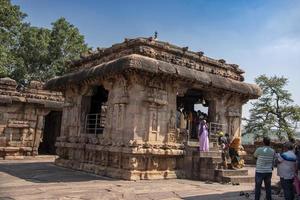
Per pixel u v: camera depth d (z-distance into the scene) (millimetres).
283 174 8430
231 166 14398
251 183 13562
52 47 34000
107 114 14531
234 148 14586
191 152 14539
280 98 35219
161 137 14000
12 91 21906
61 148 17672
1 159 21031
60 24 34844
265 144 8758
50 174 13758
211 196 9844
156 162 13688
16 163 18422
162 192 10305
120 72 13336
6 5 29000
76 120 16828
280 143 23781
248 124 35594
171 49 14680
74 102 17359
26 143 22344
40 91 23047
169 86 14445
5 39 29688
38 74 33969
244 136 36719
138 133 13242
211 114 16359
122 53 14586
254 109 35750
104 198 8914
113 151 13484
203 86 15297
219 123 16250
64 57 34344
